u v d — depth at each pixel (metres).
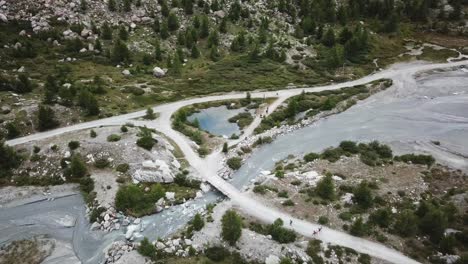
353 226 57.50
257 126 90.88
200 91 107.00
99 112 90.19
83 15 126.75
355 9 152.88
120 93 100.88
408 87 109.88
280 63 124.19
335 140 85.69
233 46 129.75
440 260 53.25
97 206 64.12
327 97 103.75
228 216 54.34
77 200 67.19
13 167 72.38
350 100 101.81
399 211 62.38
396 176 71.75
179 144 80.94
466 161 77.38
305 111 97.88
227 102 101.81
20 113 84.12
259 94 106.38
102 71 111.12
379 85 109.81
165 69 116.56
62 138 78.94
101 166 72.44
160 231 60.00
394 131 88.75
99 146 75.69
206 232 57.38
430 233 56.97
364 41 131.62
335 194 66.06
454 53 130.75
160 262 52.78
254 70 119.25
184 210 64.38
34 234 60.62
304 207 63.00
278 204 63.94
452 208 60.94
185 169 73.12
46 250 57.56
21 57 109.88
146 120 90.00
